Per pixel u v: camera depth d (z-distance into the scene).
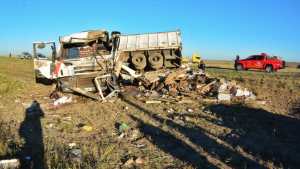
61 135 11.02
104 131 11.50
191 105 16.44
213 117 13.72
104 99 17.36
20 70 39.94
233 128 11.98
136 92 19.08
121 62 20.45
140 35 25.91
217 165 8.32
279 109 16.09
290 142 10.51
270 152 9.39
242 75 29.88
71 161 8.16
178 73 20.95
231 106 16.14
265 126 12.48
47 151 8.97
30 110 15.12
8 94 19.36
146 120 12.95
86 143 10.08
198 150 9.38
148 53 25.73
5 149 9.16
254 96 18.75
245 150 9.48
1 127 11.55
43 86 23.23
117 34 20.28
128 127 11.80
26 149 9.52
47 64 19.25
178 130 11.45
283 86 22.47
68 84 18.91
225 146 9.79
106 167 8.11
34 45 19.70
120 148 9.62
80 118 13.57
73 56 19.64
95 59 19.50
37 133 11.27
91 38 19.86
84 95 18.70
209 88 19.94
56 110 15.20
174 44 25.36
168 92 19.53
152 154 9.12
